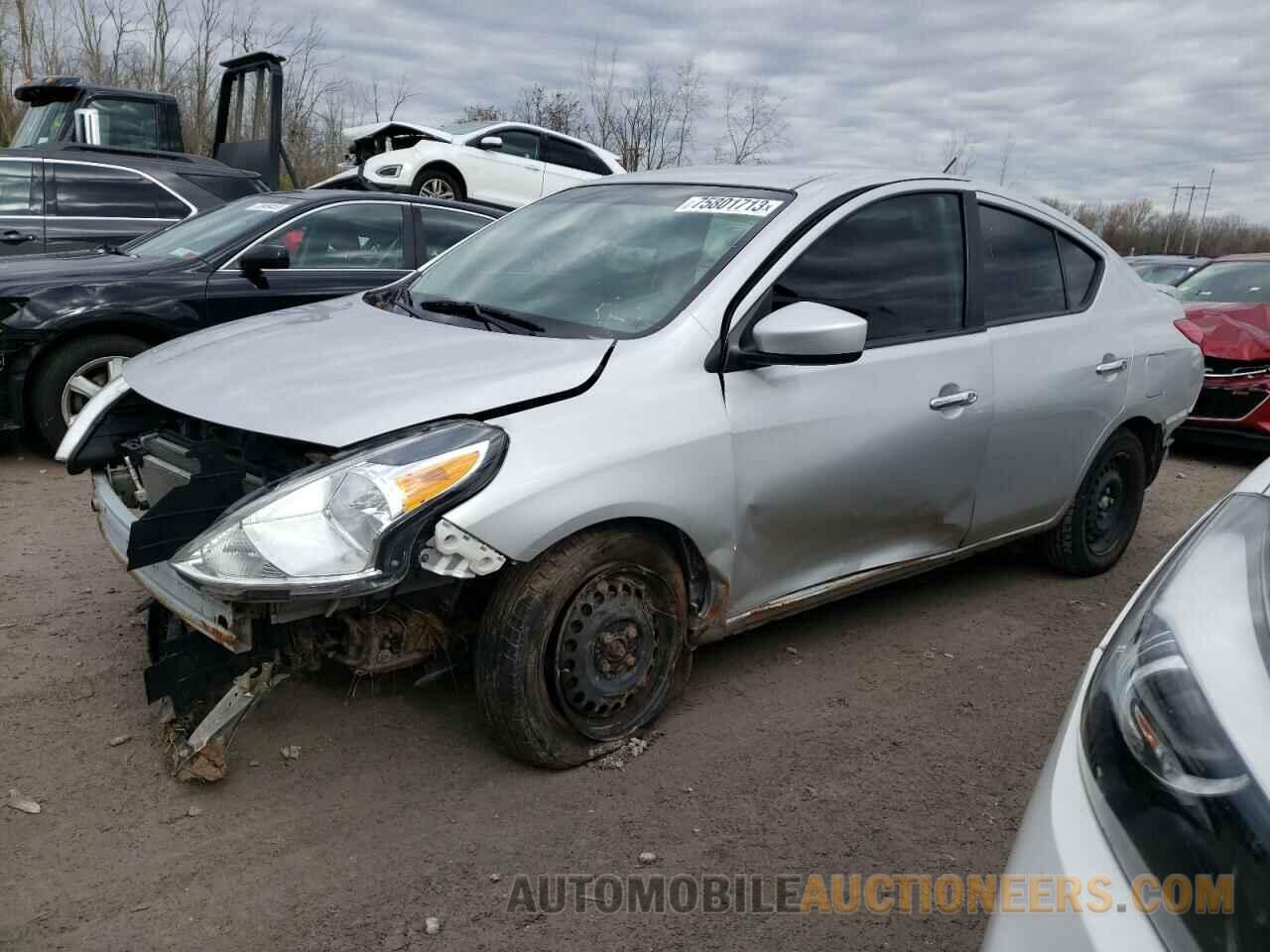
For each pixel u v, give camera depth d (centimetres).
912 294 378
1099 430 452
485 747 316
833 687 368
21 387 585
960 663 394
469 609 304
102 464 358
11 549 463
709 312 319
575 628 294
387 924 239
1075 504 469
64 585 424
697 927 244
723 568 322
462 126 1291
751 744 326
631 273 347
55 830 267
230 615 260
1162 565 201
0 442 657
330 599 253
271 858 261
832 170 390
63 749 304
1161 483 726
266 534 250
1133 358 464
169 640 311
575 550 285
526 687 286
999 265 416
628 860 267
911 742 333
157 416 367
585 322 329
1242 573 175
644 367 304
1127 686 161
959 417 381
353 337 332
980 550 430
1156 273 1408
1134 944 133
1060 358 426
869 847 277
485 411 276
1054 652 410
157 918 238
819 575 359
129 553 262
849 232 361
